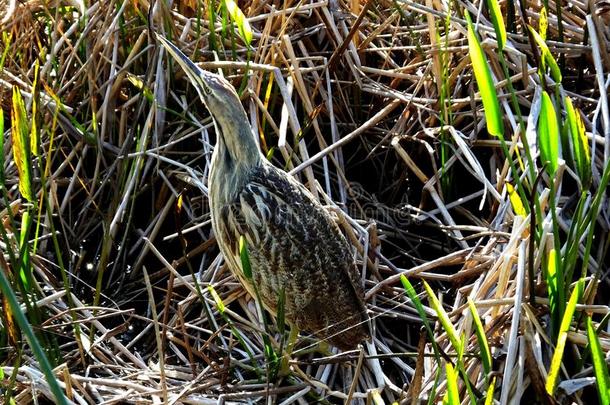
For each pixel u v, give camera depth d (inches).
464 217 336.5
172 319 300.8
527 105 339.3
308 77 358.0
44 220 333.4
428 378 261.7
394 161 352.8
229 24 357.7
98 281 298.7
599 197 251.6
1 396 255.6
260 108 344.8
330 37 361.7
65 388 259.1
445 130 335.6
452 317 282.8
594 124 313.4
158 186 341.4
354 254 310.0
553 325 256.2
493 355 260.4
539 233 260.1
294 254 271.1
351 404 271.4
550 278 252.8
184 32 353.1
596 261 307.1
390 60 369.1
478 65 223.0
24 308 287.6
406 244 333.7
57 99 297.4
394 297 300.5
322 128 356.5
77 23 355.9
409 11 382.3
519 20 365.1
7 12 369.7
